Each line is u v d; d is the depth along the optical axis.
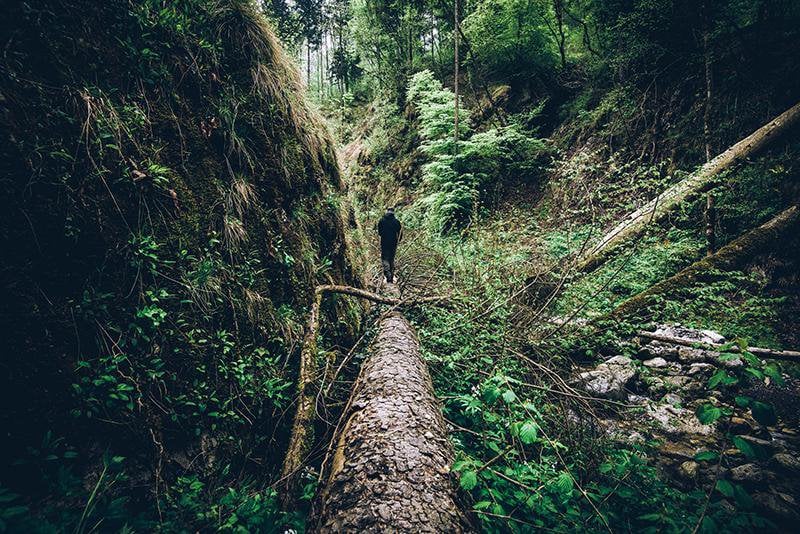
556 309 5.02
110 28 2.35
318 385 2.87
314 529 1.76
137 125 2.37
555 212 8.52
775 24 8.09
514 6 13.76
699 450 3.24
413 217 13.97
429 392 2.75
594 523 2.06
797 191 6.40
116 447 1.87
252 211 3.10
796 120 6.00
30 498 1.57
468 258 6.76
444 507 1.69
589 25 13.74
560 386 3.19
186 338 2.30
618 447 2.88
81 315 1.89
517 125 12.94
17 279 1.70
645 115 10.09
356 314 4.57
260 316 2.85
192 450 2.17
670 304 5.11
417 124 18.17
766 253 6.20
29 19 1.94
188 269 2.47
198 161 2.77
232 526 1.84
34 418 1.65
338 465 2.06
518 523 2.05
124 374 1.97
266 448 2.55
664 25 8.89
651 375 4.37
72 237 1.91
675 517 2.02
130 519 1.69
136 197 2.27
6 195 1.71
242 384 2.50
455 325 4.34
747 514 1.78
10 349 1.63
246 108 3.30
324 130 4.96
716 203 6.87
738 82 8.29
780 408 3.84
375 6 20.42
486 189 12.91
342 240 4.64
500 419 2.73
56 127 1.94
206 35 3.10
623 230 6.48
